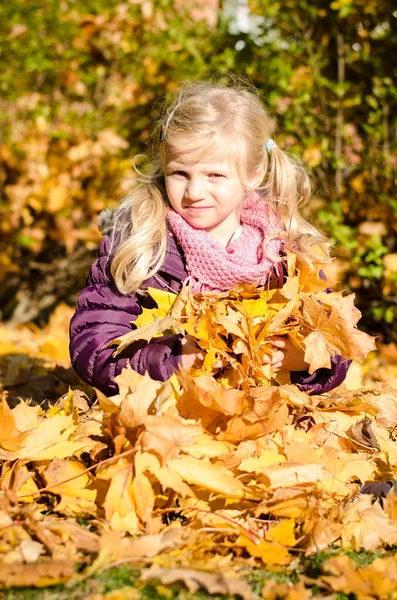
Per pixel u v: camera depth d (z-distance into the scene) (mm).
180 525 1650
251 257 2139
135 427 1693
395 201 4008
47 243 5125
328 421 2111
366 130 4156
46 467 1826
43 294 5457
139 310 2191
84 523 1690
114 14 5199
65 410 2113
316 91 4379
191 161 2092
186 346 1987
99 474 1746
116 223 2250
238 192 2164
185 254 2143
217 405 1727
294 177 2338
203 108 2113
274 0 4473
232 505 1690
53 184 4703
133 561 1472
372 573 1440
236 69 4598
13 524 1518
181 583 1423
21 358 3482
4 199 4785
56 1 5211
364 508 1703
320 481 1728
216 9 5863
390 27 4223
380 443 2176
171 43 5070
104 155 4816
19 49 5188
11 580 1343
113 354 1914
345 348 1941
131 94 5176
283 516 1684
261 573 1519
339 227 3953
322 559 1579
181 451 1689
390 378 3684
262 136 2250
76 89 5332
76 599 1340
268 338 2039
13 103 5102
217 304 2006
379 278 4195
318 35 4516
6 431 1771
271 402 1756
